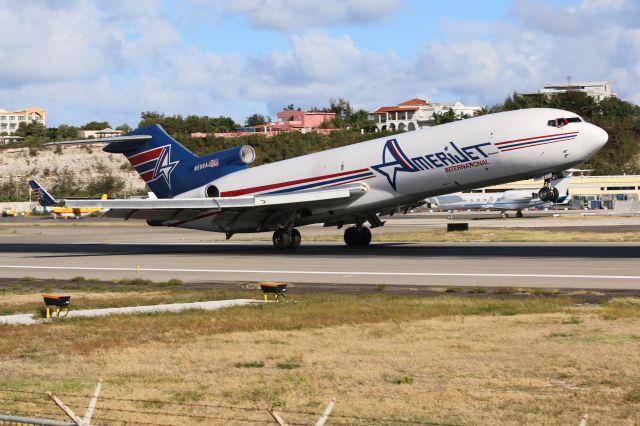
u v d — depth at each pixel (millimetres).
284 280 63906
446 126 85438
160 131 105438
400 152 86500
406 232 137000
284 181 96000
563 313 42094
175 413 24422
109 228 184125
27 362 32750
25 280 69125
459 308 44719
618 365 29328
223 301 51125
